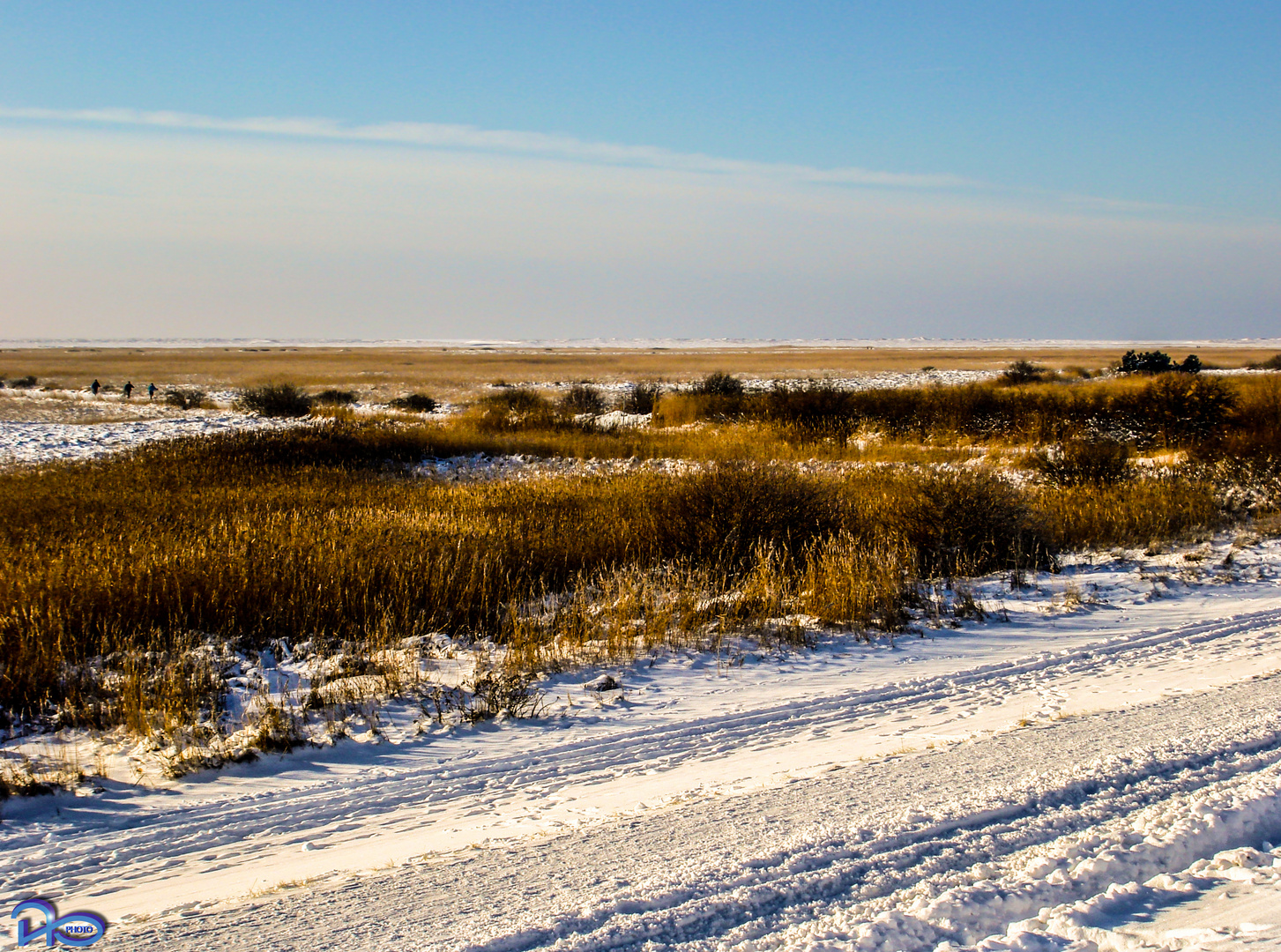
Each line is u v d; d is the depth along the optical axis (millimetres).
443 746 5980
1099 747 5262
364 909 3672
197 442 23188
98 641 8250
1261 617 8898
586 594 9945
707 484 12234
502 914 3529
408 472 21641
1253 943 2914
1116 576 10953
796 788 4887
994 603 9828
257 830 4738
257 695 6941
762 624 8766
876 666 7715
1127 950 2953
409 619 9047
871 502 13203
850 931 3162
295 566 9742
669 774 5355
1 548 10938
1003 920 3260
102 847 4555
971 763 5098
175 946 3430
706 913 3404
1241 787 4324
